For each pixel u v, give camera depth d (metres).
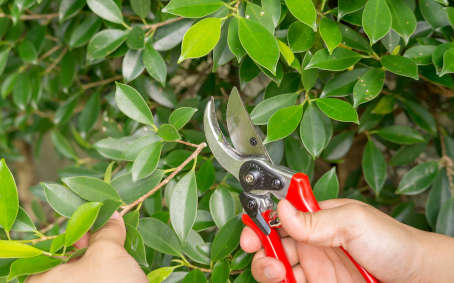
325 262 0.91
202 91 1.08
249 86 1.16
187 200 0.66
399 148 1.06
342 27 0.72
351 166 1.18
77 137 1.22
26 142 1.91
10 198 0.60
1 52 0.98
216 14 0.67
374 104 0.93
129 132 0.94
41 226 1.23
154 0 0.90
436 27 0.72
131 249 0.67
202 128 0.97
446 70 0.61
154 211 0.81
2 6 0.94
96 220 0.65
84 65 1.05
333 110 0.66
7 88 1.11
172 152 0.80
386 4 0.62
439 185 0.90
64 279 0.58
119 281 0.58
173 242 0.72
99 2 0.74
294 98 0.72
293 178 0.67
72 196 0.67
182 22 0.76
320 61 0.67
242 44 0.60
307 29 0.69
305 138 0.68
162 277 0.70
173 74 0.96
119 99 0.69
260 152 0.69
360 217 0.71
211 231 0.94
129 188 0.70
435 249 0.74
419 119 0.94
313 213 0.69
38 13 1.09
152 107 1.02
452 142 0.98
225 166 0.72
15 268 0.57
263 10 0.65
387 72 1.11
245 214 0.75
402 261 0.74
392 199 1.10
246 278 0.78
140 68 0.76
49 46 1.17
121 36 0.76
